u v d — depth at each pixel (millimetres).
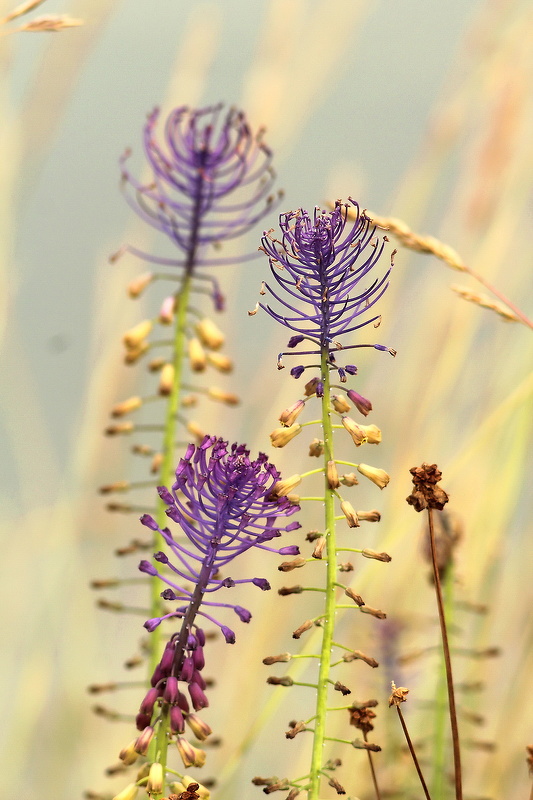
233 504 914
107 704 1470
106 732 1437
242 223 1063
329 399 932
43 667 1455
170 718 923
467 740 1086
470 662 1178
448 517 1061
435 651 1111
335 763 926
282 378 1496
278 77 1490
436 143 1487
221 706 1438
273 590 1382
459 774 931
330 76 1502
